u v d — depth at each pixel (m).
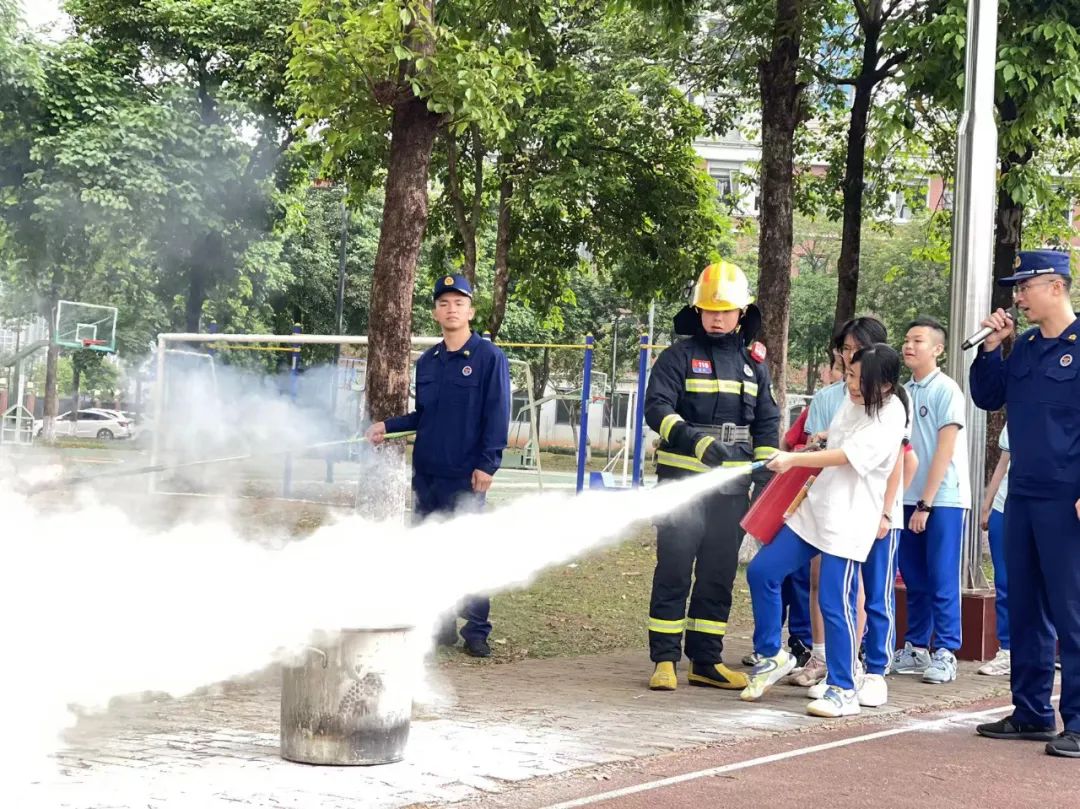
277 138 27.92
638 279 22.41
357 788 4.65
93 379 50.09
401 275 8.37
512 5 11.61
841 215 20.98
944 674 7.84
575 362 46.41
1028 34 14.12
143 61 28.06
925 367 8.05
